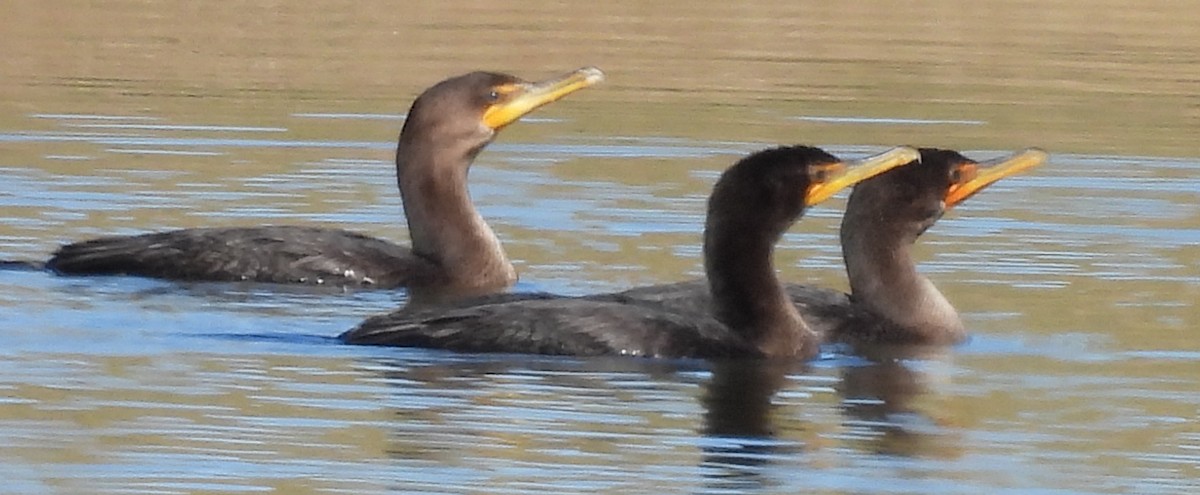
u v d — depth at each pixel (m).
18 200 20.05
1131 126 25.28
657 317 15.02
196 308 16.28
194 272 17.39
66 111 24.97
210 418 13.24
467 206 17.98
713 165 22.47
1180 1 37.06
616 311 15.00
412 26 32.56
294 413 13.38
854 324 15.84
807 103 26.64
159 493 11.91
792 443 13.12
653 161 22.66
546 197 20.73
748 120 25.36
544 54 29.97
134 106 25.48
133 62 28.81
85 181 21.05
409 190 18.06
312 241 17.70
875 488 12.29
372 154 22.97
